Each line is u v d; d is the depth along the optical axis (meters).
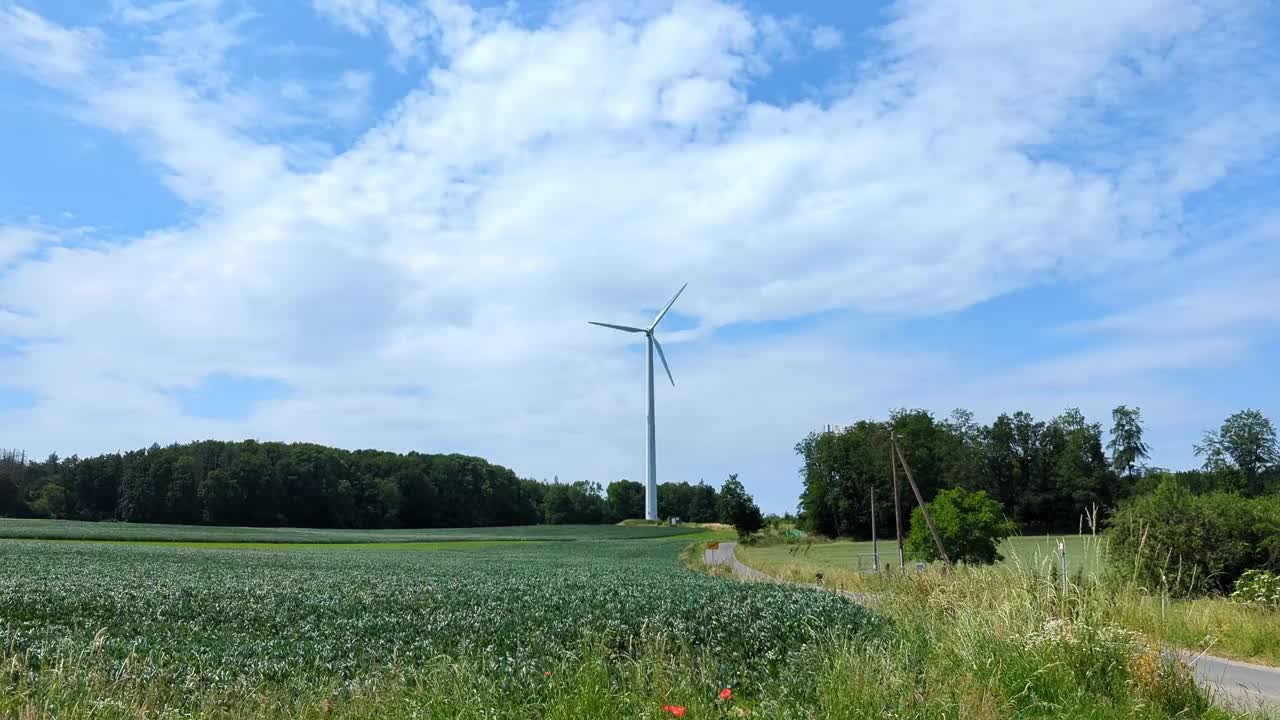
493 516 176.88
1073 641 9.42
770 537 106.56
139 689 10.81
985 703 8.01
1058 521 111.56
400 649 14.10
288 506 139.12
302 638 16.00
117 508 129.50
